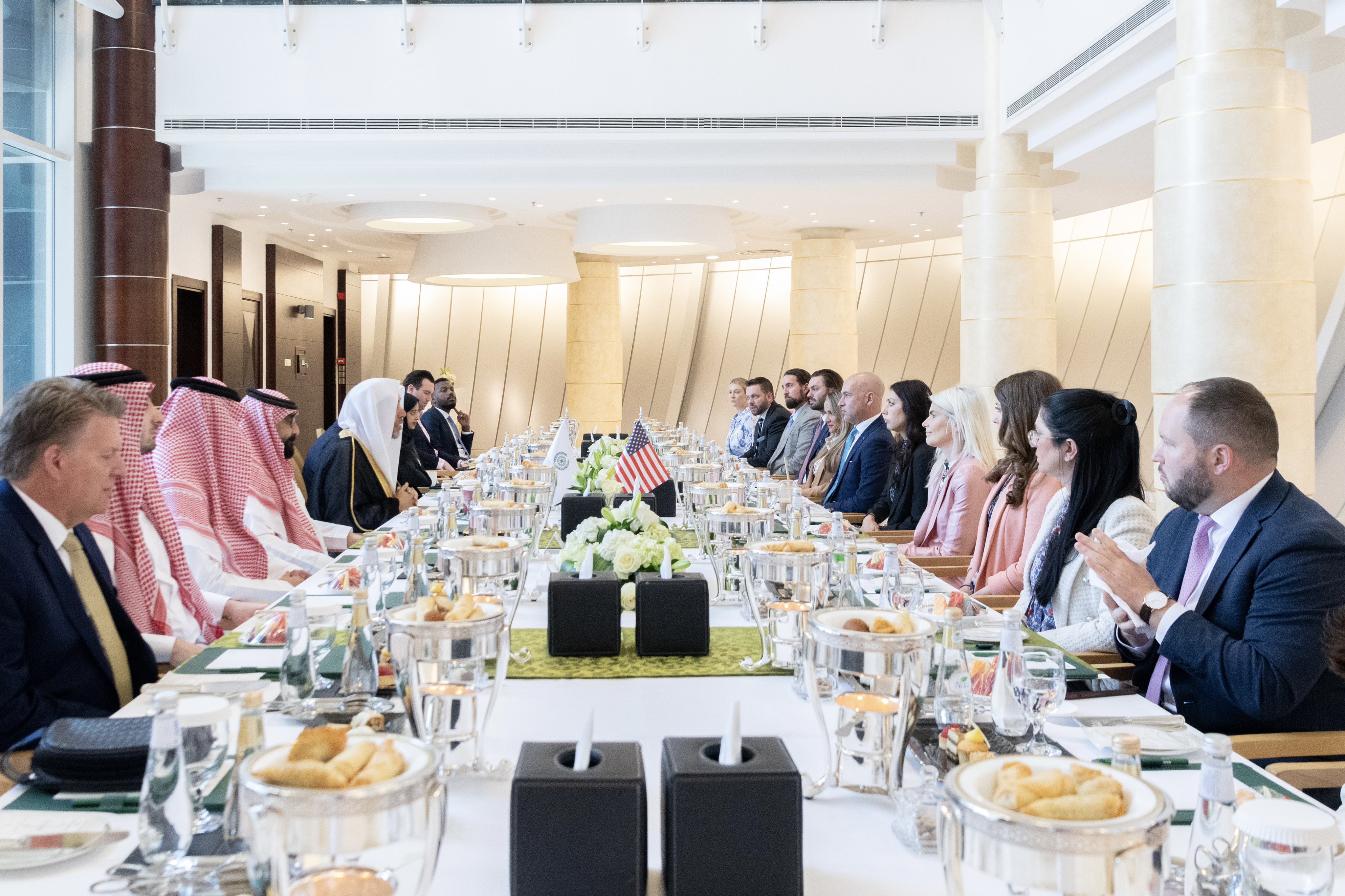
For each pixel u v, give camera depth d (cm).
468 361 2044
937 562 416
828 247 1358
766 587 229
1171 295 543
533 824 118
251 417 464
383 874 97
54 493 221
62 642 222
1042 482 366
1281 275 517
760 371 1870
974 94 904
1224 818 117
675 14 888
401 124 891
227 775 148
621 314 2006
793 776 121
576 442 995
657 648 237
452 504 415
